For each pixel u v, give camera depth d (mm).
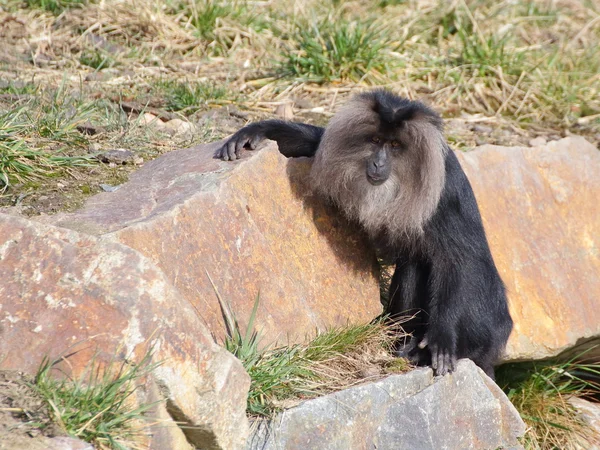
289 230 11547
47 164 12758
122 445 7551
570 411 14898
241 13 21703
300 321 11078
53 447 7082
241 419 8766
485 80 20594
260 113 17859
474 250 12125
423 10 23719
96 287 8242
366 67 20109
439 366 11258
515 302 14445
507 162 15602
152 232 9680
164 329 8211
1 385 7691
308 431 9570
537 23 24766
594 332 14984
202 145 13094
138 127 15297
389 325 12344
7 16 19625
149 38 20484
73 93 16219
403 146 11211
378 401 10305
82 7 20656
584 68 22141
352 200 11586
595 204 16188
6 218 8602
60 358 7973
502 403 11820
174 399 8117
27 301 8234
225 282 10352
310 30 20891
